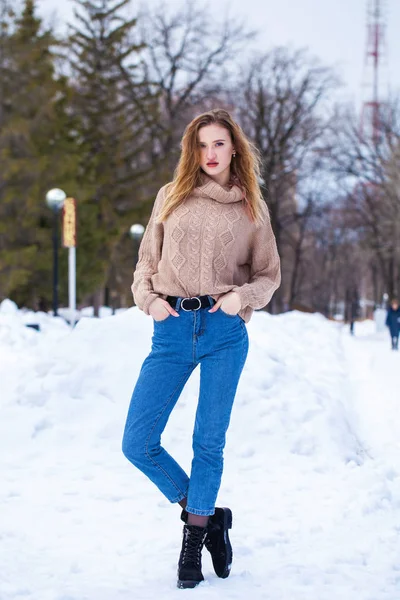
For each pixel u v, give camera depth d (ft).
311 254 205.05
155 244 10.25
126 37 117.91
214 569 9.92
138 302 9.99
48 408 18.13
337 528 12.12
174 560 10.46
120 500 13.57
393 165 116.98
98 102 115.24
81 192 99.14
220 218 9.79
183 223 9.76
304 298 224.74
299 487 14.62
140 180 115.24
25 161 92.32
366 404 26.58
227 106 117.80
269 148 116.06
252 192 10.04
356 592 9.36
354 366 39.75
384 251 131.34
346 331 122.42
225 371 9.73
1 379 24.35
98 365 19.21
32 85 97.30
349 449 17.78
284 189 122.93
